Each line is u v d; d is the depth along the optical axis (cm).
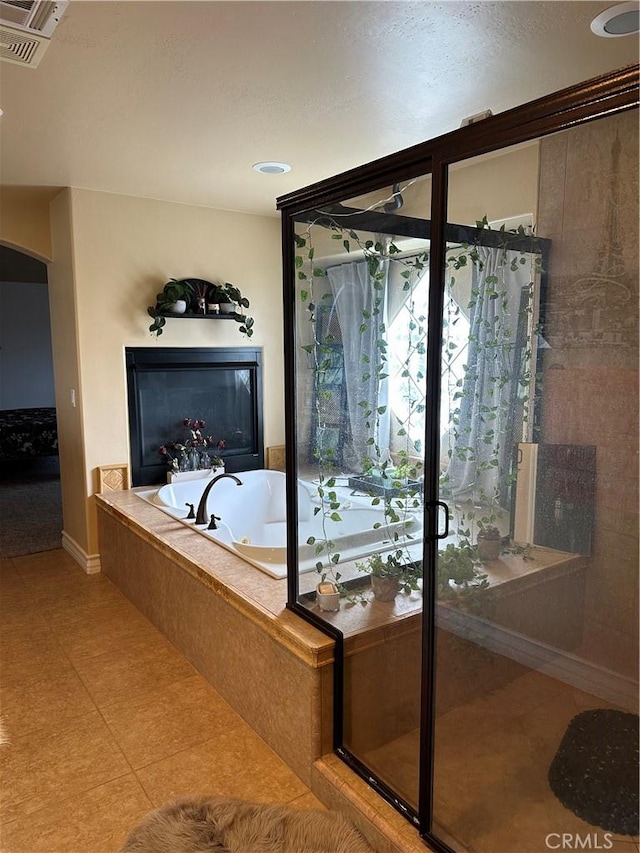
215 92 221
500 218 132
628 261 111
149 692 258
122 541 350
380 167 161
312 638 196
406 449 166
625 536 117
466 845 153
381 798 180
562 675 130
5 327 812
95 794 200
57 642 301
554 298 123
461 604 150
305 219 195
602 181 113
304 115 245
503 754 143
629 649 118
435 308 148
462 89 220
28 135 265
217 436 440
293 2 162
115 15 167
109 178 339
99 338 380
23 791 201
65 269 380
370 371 175
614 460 117
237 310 430
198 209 409
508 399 134
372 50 190
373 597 181
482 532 143
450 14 170
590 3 162
